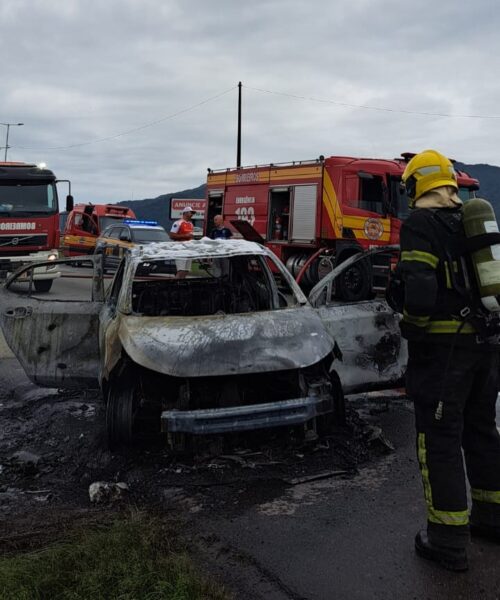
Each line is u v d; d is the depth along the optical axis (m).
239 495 3.77
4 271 14.10
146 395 4.46
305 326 4.55
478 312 2.88
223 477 4.01
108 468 4.34
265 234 16.36
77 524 3.42
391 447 4.46
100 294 5.71
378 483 3.91
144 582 2.67
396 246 5.47
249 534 3.29
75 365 5.35
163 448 4.52
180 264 6.20
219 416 3.93
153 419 4.45
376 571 2.91
